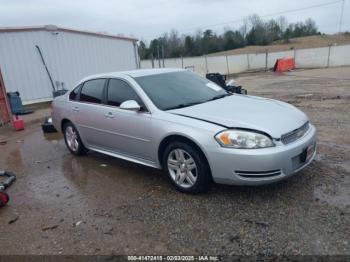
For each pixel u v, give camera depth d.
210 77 10.63
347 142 5.77
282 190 4.01
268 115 4.01
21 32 14.73
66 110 6.11
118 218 3.72
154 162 4.55
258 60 38.97
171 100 4.60
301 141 3.83
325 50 35.03
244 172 3.60
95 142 5.63
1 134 9.23
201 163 3.88
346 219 3.29
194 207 3.80
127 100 4.82
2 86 10.27
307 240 3.02
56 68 16.03
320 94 12.23
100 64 18.34
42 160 6.25
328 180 4.19
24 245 3.36
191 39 71.69
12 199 4.52
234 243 3.08
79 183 4.88
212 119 3.94
